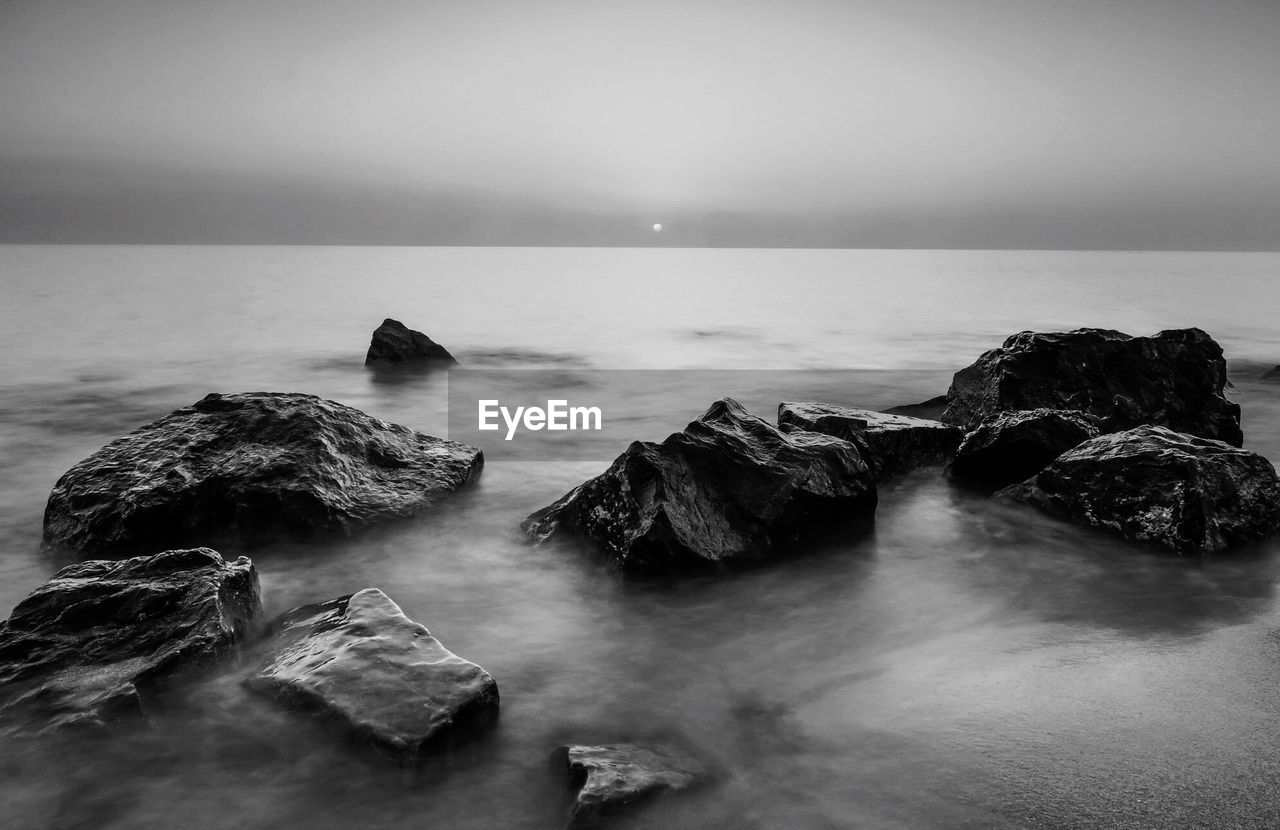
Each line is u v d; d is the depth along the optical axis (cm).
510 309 3266
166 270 6247
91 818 332
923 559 625
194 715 394
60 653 422
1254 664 447
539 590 577
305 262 8906
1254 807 325
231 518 653
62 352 1944
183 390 1481
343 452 737
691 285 5050
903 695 425
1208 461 646
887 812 328
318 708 381
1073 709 404
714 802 334
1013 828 316
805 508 657
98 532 640
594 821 315
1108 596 548
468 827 326
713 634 508
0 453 1024
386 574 607
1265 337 2200
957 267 8588
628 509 614
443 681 391
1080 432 782
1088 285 4972
